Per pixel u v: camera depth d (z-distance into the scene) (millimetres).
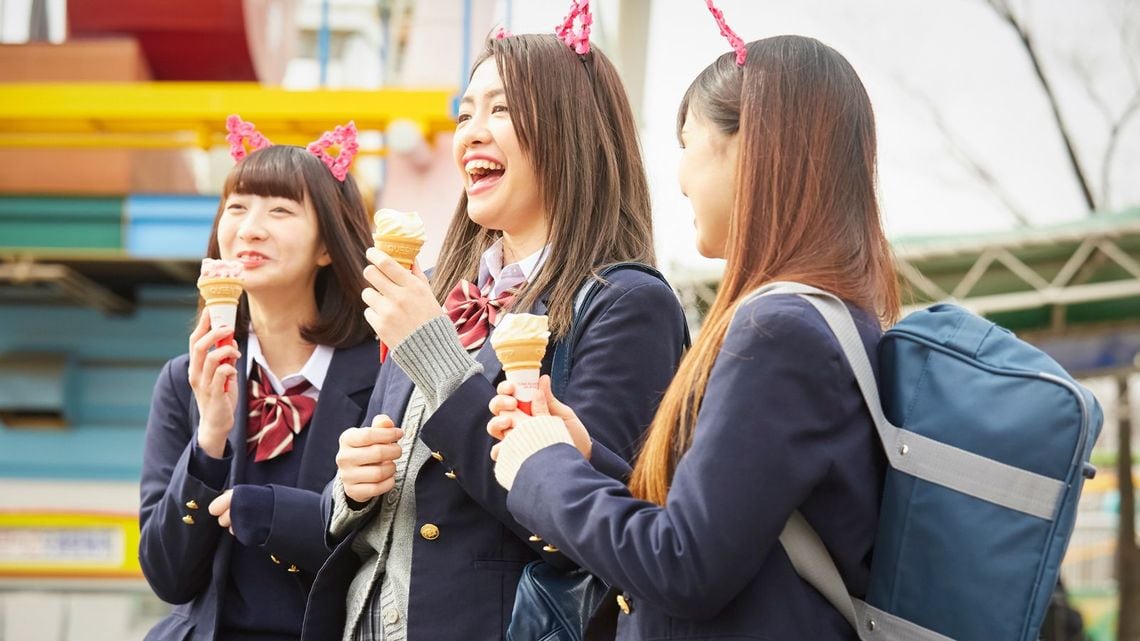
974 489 1726
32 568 6875
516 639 2117
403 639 2258
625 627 1877
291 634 2809
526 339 1952
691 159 2031
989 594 1692
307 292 3043
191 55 6215
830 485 1768
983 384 1769
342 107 5594
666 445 1883
